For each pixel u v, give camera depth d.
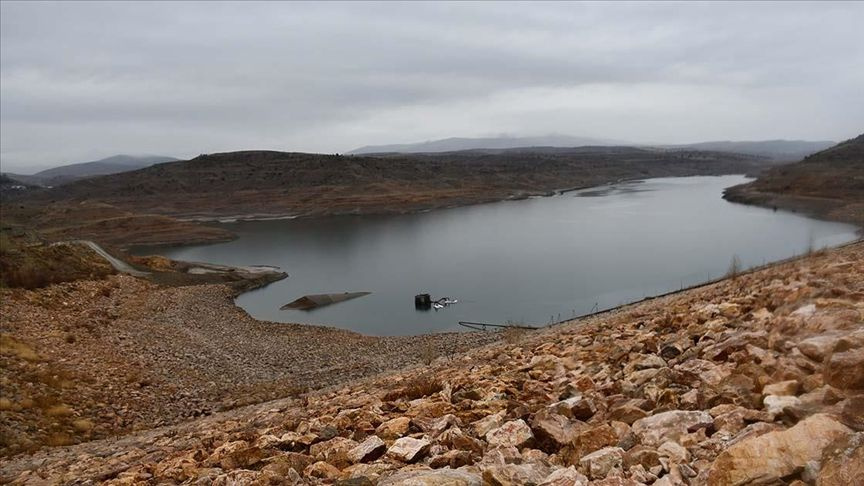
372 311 47.09
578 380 7.41
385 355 30.17
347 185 159.62
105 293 40.22
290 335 36.28
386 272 63.38
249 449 6.05
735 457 3.27
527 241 78.50
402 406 7.95
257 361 29.03
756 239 68.88
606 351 9.73
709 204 118.38
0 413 15.71
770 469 3.12
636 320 14.62
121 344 28.14
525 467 3.98
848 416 3.44
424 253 74.31
